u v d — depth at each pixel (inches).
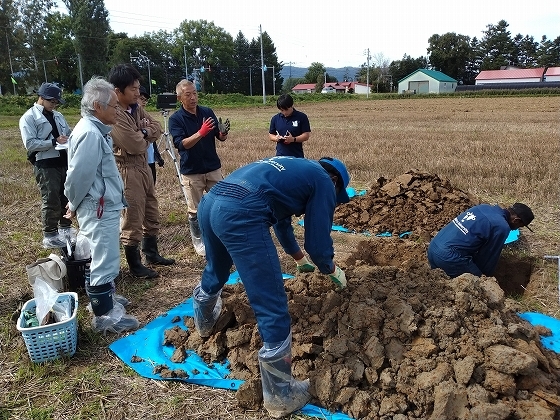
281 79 3786.9
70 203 147.4
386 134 715.4
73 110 1421.0
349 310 130.6
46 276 168.6
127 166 183.8
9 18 2151.8
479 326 125.0
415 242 227.8
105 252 149.6
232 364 132.6
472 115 1101.1
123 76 175.8
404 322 123.6
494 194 322.0
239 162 485.4
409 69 3624.5
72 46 2770.7
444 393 106.4
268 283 110.0
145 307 172.9
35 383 129.0
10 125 968.3
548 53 3922.2
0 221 278.4
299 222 275.4
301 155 273.7
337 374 118.4
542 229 245.9
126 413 118.0
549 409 106.0
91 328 155.1
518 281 202.8
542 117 982.4
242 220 107.8
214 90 3405.5
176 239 246.7
